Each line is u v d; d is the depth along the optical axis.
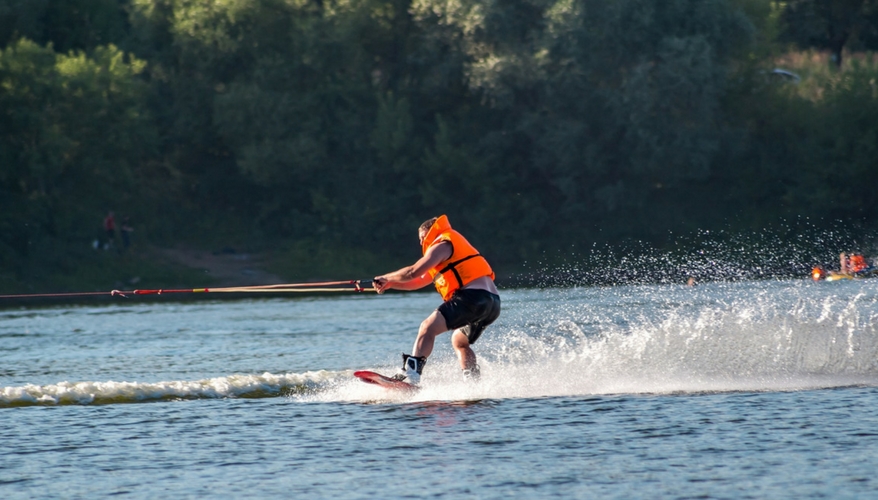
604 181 134.50
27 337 53.94
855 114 130.38
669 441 20.27
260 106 135.88
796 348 31.44
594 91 125.81
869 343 32.00
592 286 101.69
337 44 139.00
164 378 32.81
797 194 132.75
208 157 152.62
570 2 121.06
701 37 122.88
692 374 28.84
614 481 17.23
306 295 105.25
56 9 145.12
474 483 17.25
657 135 125.12
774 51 144.50
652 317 46.53
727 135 132.75
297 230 143.12
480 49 130.75
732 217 135.25
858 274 78.44
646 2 122.94
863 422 21.70
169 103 148.62
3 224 120.38
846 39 184.88
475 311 27.81
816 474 17.36
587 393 26.59
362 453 19.78
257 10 140.38
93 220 130.38
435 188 140.00
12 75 121.50
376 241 141.88
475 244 137.88
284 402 26.45
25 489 17.55
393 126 138.12
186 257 135.00
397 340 45.25
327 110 143.38
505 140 136.88
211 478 18.06
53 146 120.75
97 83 126.94
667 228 134.50
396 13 144.00
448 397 26.56
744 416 22.75
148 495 17.00
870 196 130.50
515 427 22.06
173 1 145.12
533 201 138.12
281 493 16.94
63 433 22.44
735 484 16.88
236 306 85.00
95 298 114.44
